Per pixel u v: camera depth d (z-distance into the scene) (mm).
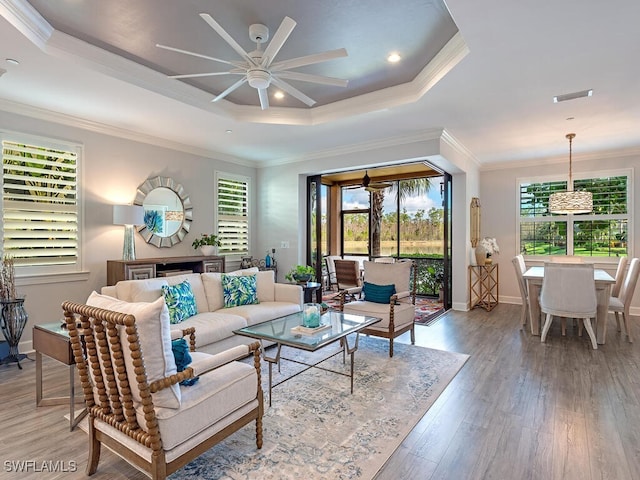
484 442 2252
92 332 1819
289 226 6520
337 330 2984
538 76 3189
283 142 5449
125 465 2039
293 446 2201
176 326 3229
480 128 4715
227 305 4094
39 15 2527
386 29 2732
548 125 4578
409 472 1963
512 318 5645
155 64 3314
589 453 2139
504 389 3021
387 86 3838
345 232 8859
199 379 1931
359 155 5602
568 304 4195
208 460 2064
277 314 4062
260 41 2783
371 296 4363
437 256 7676
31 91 3518
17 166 3930
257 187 6941
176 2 2395
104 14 2535
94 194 4539
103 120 4402
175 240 5465
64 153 4277
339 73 3494
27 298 3994
